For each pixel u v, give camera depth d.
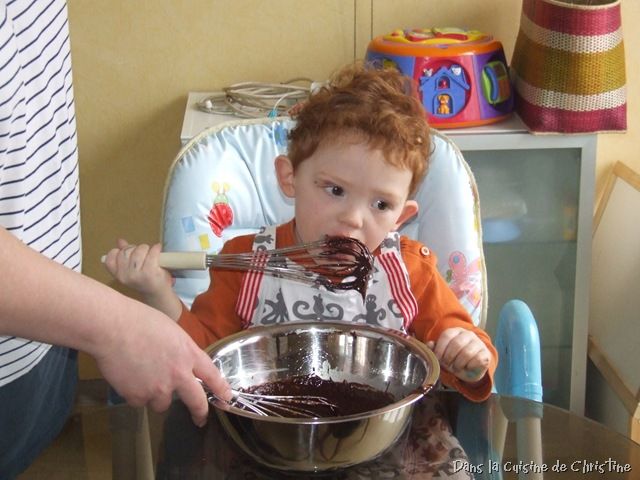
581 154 2.05
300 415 1.07
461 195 1.54
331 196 1.28
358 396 1.11
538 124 2.01
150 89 2.30
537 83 2.00
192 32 2.26
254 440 0.96
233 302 1.37
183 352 0.91
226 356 1.13
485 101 2.04
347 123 1.25
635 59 2.34
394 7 2.27
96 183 2.37
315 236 1.29
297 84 2.31
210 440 1.07
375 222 1.28
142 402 0.93
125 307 0.87
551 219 2.15
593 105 1.99
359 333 1.16
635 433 2.14
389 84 1.37
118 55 2.26
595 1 2.10
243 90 2.20
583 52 1.95
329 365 1.17
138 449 1.06
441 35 2.08
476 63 2.01
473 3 2.27
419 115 1.33
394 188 1.27
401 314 1.35
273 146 1.57
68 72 1.13
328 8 2.26
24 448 1.11
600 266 2.44
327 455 0.95
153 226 2.42
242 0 2.24
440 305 1.38
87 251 2.43
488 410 1.17
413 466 1.01
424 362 1.08
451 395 1.20
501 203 2.14
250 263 1.27
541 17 1.97
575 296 2.18
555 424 1.13
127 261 1.22
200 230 1.51
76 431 1.10
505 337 1.42
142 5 2.22
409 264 1.39
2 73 0.90
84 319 0.84
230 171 1.54
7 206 0.98
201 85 2.30
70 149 1.13
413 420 1.12
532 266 2.20
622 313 2.30
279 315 1.34
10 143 0.95
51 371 1.14
